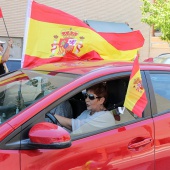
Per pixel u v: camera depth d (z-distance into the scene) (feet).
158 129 9.65
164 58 34.24
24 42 12.84
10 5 52.70
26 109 8.04
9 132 7.55
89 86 9.02
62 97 8.44
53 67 10.80
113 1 60.59
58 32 13.02
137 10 62.75
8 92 9.94
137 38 14.69
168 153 9.73
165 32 53.72
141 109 9.23
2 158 7.31
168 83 10.71
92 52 13.24
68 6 57.26
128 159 8.92
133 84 9.18
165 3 53.72
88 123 9.29
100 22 59.11
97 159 8.43
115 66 9.96
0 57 20.88
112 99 9.98
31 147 7.57
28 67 11.90
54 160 7.80
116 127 9.14
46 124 7.71
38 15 12.86
